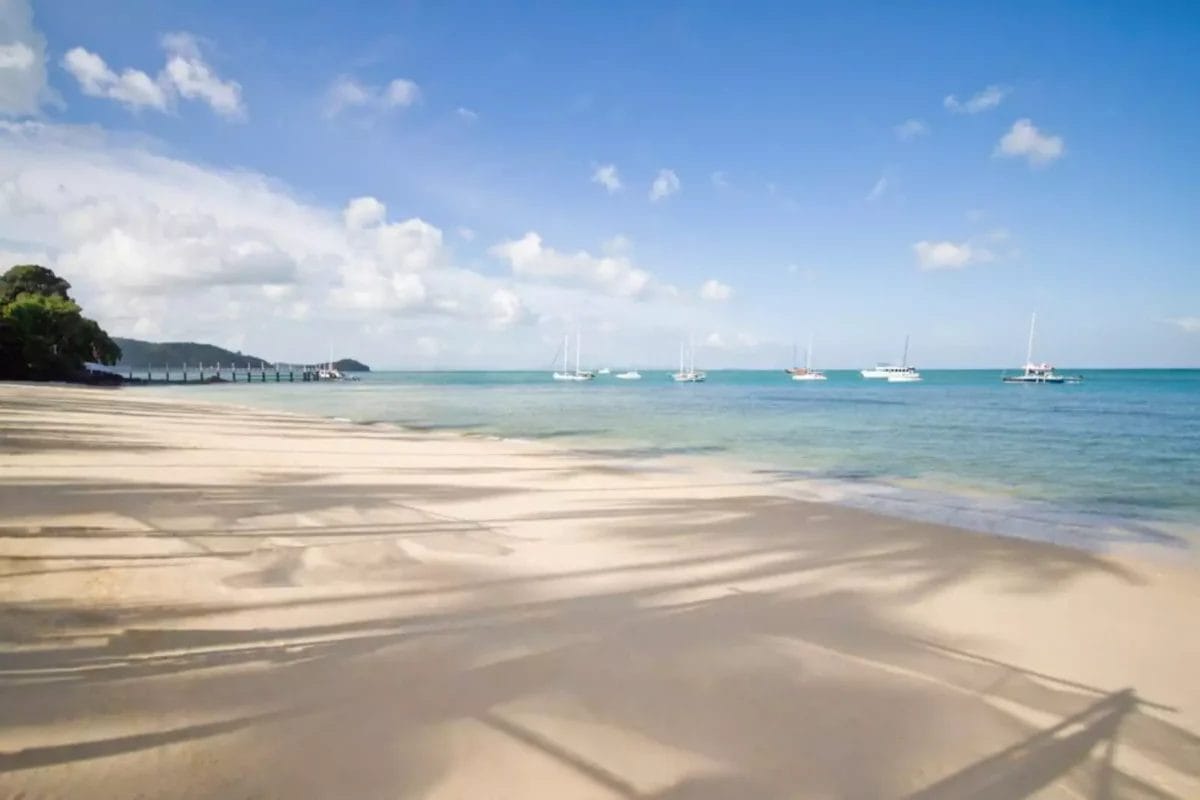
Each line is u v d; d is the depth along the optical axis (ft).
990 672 13.87
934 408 138.00
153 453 45.80
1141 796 9.66
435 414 114.01
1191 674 14.03
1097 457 57.26
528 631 15.23
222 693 11.46
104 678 11.76
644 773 9.62
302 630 14.65
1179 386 297.33
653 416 110.83
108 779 8.77
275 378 409.28
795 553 23.45
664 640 14.98
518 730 10.70
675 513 30.14
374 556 21.16
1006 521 31.60
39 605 15.15
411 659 13.34
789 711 11.80
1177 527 30.78
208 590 16.98
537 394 214.69
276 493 32.01
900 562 22.52
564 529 26.45
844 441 70.13
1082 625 16.84
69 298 278.26
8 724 10.01
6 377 199.72
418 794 8.84
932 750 10.70
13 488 29.99
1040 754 10.74
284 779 9.02
